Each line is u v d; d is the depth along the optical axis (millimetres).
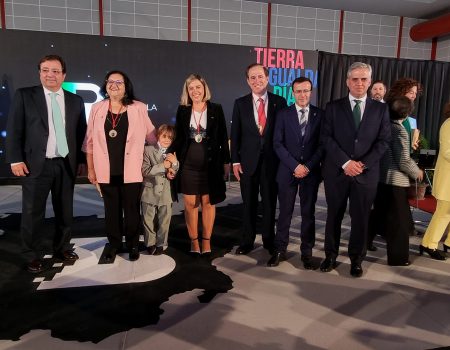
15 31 5453
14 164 2443
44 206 2600
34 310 2121
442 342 1870
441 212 2869
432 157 3576
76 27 6031
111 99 2574
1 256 2904
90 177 2658
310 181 2648
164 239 2969
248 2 6531
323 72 6824
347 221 3963
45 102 2463
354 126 2453
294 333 1926
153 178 2807
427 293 2381
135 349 1776
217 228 3713
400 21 7125
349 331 1952
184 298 2275
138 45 5871
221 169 2834
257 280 2533
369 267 2773
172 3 6277
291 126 2617
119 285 2436
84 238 3354
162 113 6113
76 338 1859
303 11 6738
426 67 7027
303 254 2766
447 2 6258
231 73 6223
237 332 1927
